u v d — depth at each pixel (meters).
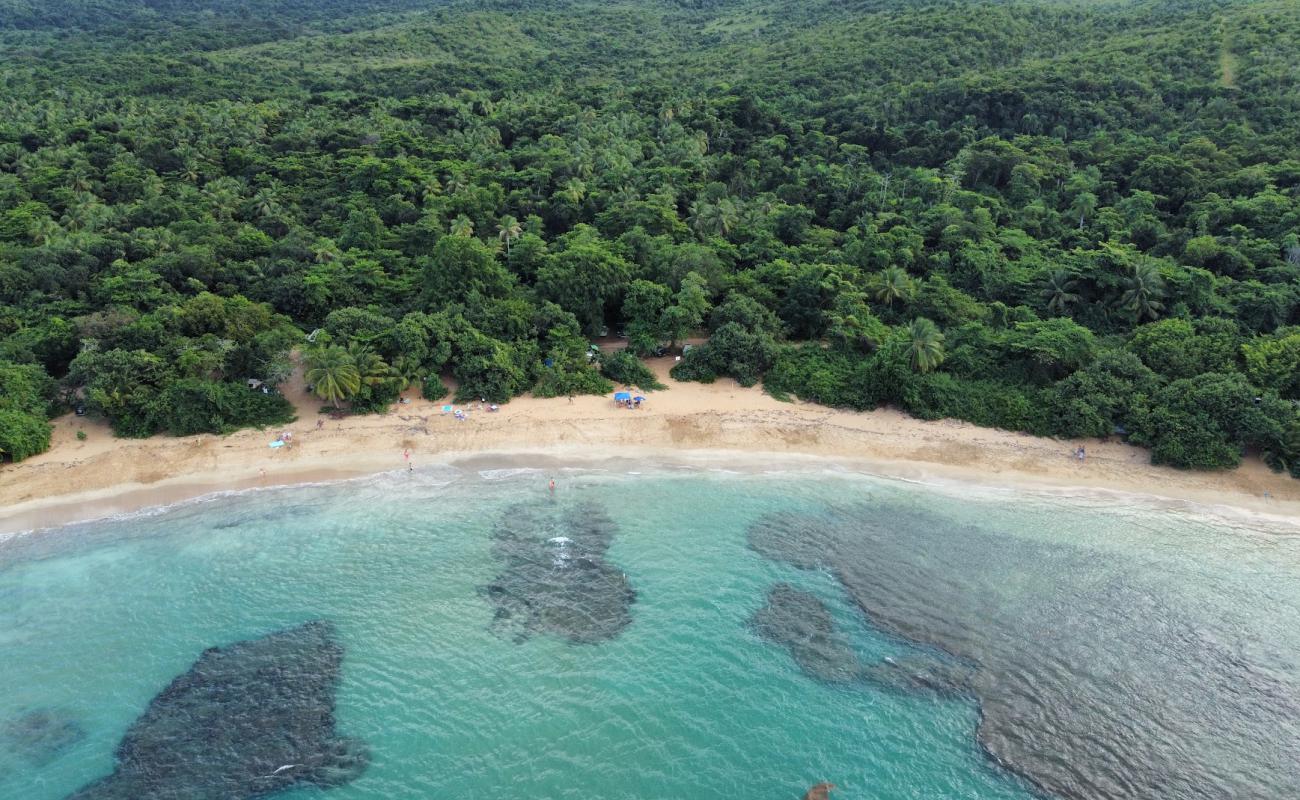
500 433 63.78
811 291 78.25
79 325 66.81
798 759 34.59
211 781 33.06
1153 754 34.72
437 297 76.25
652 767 34.03
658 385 71.88
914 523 53.25
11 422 56.91
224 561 48.00
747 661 40.34
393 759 34.38
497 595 45.22
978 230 89.56
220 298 72.44
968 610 44.16
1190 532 51.91
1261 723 36.31
